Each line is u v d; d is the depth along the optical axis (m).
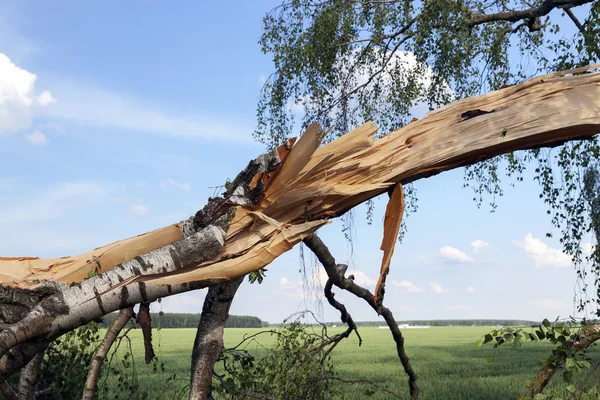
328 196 3.18
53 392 4.96
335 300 5.03
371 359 19.05
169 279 2.62
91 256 3.01
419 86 8.59
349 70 8.73
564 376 3.18
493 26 8.02
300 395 4.58
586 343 3.31
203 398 3.35
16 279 2.82
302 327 4.92
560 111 3.44
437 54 7.63
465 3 7.76
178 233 3.05
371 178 3.28
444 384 11.79
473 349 23.19
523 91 3.58
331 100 8.73
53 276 2.89
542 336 3.24
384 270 3.30
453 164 3.47
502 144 3.41
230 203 2.94
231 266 2.82
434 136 3.45
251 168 3.03
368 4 8.41
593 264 7.07
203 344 3.48
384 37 8.51
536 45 7.69
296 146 3.07
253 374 4.60
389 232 3.37
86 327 5.43
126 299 2.52
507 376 13.09
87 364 5.45
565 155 7.31
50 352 5.36
